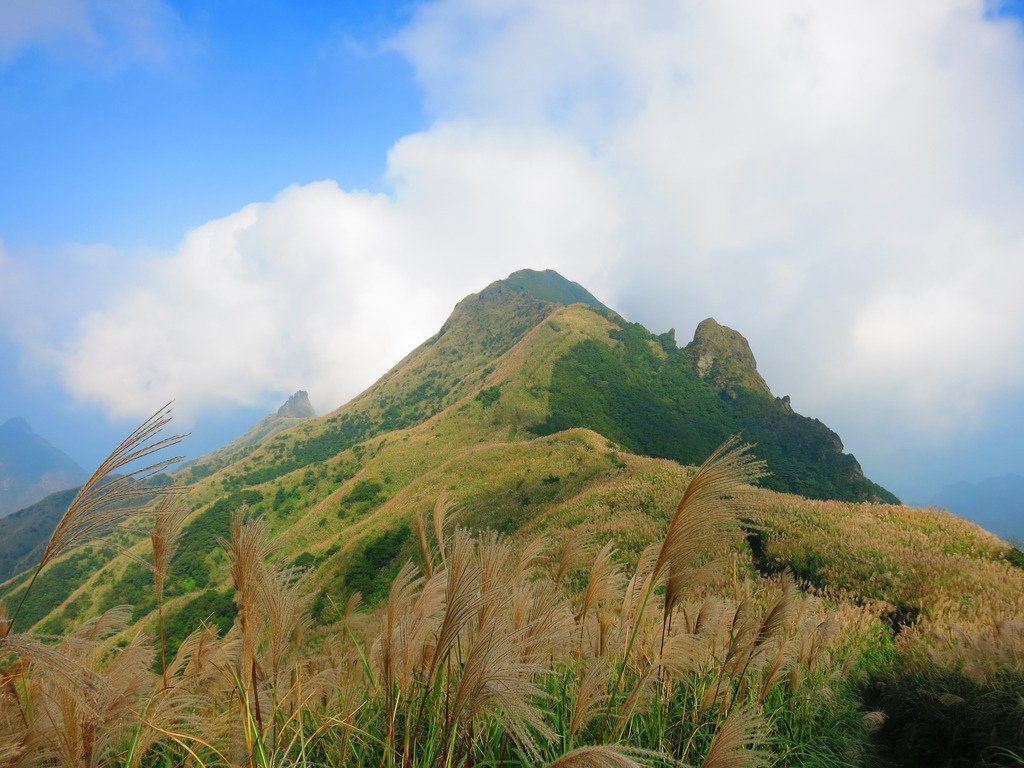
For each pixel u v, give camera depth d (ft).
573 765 5.28
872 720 15.93
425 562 10.10
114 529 7.01
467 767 7.84
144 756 9.48
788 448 445.78
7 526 596.70
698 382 501.97
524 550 11.21
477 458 223.51
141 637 8.85
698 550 9.04
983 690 15.21
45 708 6.76
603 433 391.86
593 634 11.78
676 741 10.75
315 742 9.02
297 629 9.85
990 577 32.30
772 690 14.96
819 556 38.83
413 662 8.07
